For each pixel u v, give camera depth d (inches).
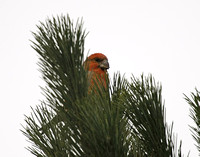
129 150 110.0
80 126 113.0
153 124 131.2
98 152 102.3
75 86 142.7
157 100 134.1
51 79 146.2
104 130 101.6
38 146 118.4
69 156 110.6
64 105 134.3
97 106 105.0
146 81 136.9
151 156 123.6
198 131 127.0
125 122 108.4
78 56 150.9
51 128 120.6
